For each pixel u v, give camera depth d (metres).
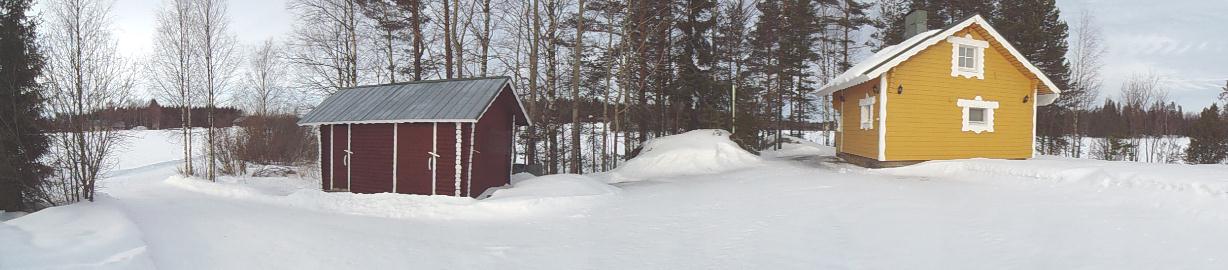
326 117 13.61
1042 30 27.12
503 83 13.07
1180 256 5.11
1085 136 45.12
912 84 15.46
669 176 17.56
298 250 6.57
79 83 12.67
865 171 14.95
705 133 21.17
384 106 13.38
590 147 33.28
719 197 11.09
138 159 31.08
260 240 7.07
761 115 27.42
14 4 11.76
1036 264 5.12
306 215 9.84
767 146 29.78
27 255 5.73
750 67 32.53
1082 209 7.59
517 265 5.97
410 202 11.33
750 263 5.77
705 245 6.75
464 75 22.58
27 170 11.91
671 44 24.88
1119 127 39.47
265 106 31.50
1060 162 12.02
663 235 7.48
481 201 10.78
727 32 27.36
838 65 35.12
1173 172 8.72
